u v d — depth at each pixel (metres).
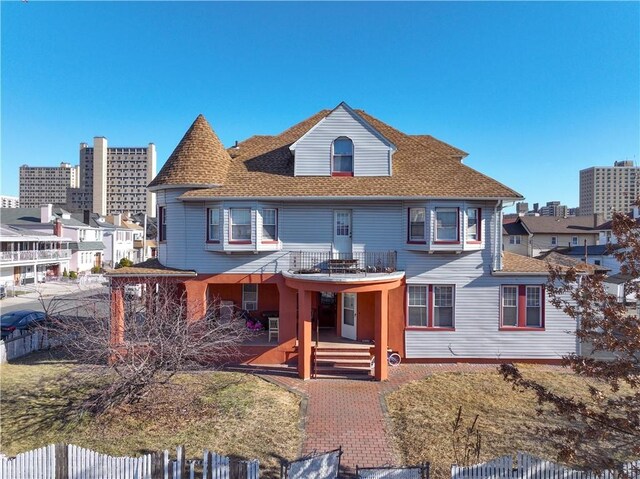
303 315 14.45
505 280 15.99
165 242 16.89
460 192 15.43
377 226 16.16
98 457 7.76
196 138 17.05
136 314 12.93
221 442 9.77
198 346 12.71
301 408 11.83
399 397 12.66
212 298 18.66
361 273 14.83
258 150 19.06
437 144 20.64
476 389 13.28
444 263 16.05
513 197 15.23
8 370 14.83
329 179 16.45
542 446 9.65
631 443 8.01
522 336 15.98
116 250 62.47
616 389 7.16
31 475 7.76
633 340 7.06
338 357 15.23
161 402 11.62
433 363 16.11
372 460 9.16
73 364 15.52
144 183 132.62
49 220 51.09
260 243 15.66
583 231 53.81
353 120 16.73
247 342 16.36
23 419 10.81
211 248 15.82
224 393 12.78
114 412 11.05
